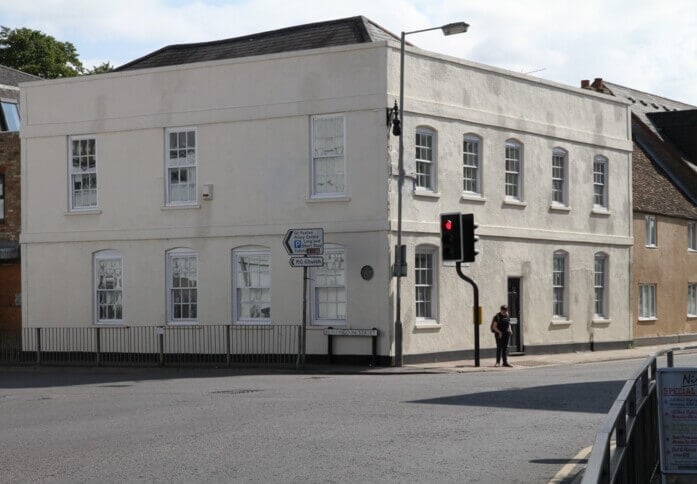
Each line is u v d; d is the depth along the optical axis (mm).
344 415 16750
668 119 53312
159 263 33281
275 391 21391
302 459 12555
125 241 33781
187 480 11336
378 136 30375
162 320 33188
